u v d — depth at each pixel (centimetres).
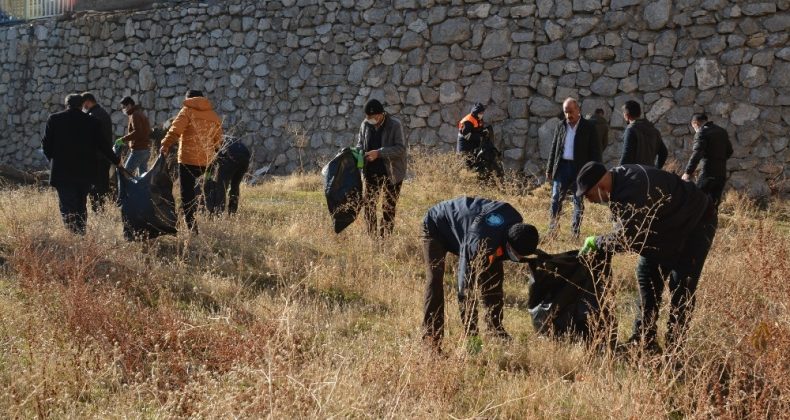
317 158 1619
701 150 921
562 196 898
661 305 574
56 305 523
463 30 1477
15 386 410
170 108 1806
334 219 809
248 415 388
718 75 1269
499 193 1195
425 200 1141
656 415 409
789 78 1223
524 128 1412
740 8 1257
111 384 436
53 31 1980
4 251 694
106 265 654
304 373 420
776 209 1130
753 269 574
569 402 457
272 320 488
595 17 1365
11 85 2041
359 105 1580
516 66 1428
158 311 523
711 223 518
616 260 739
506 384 467
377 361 462
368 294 651
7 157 2045
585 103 1366
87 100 1009
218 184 913
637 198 493
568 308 532
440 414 414
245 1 1717
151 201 741
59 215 878
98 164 817
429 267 512
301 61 1648
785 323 475
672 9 1306
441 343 500
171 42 1808
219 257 727
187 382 431
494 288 527
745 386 439
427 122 1507
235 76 1725
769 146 1229
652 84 1316
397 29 1543
